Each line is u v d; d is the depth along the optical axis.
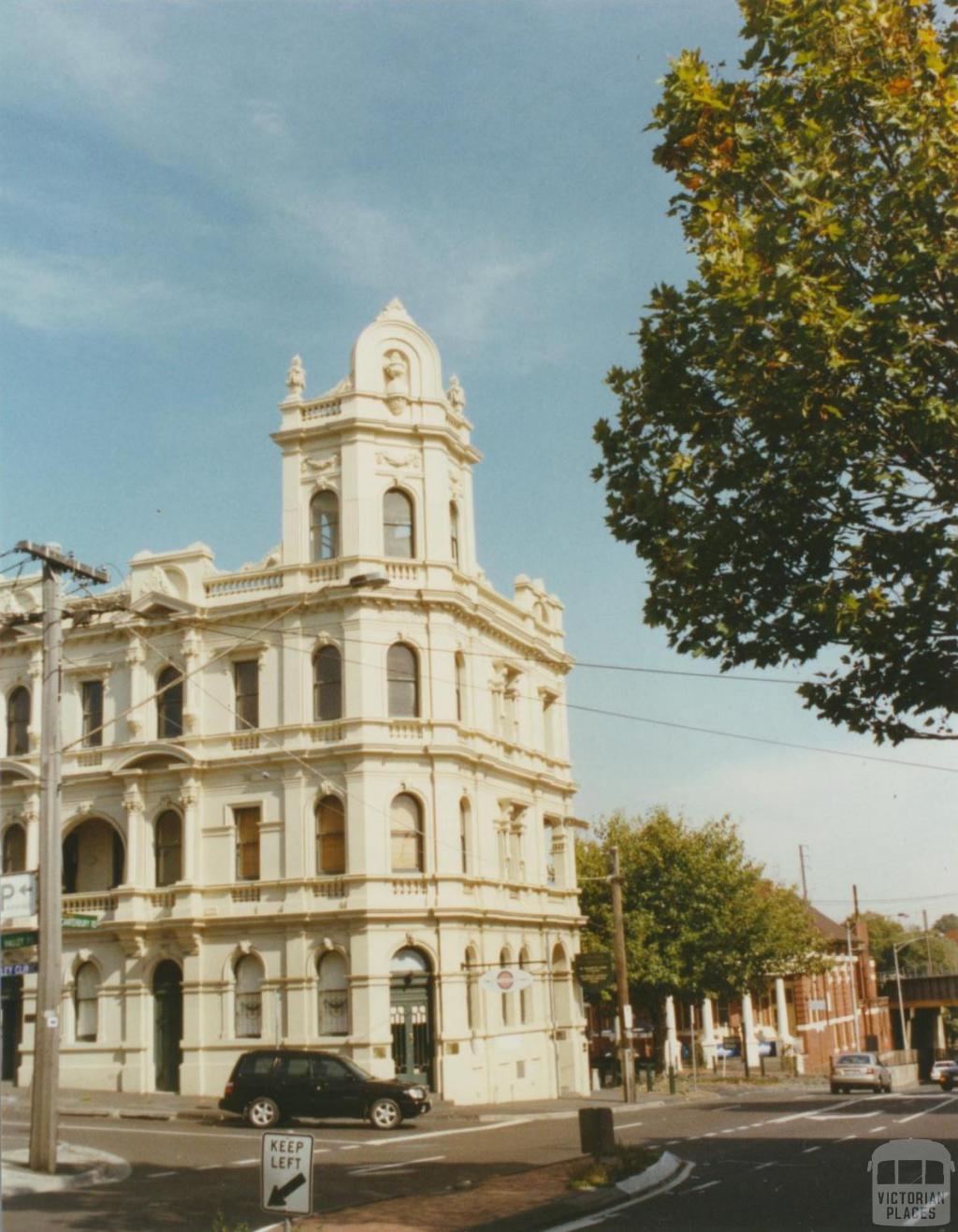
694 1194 17.86
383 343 42.47
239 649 41.56
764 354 14.16
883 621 14.78
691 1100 44.91
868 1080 49.72
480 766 42.66
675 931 56.28
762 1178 19.53
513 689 47.03
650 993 58.66
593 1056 62.50
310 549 41.38
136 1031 40.22
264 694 40.94
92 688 43.62
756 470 15.07
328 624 40.53
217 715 41.53
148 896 41.06
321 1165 23.09
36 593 44.38
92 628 43.16
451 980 38.81
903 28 14.30
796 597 15.22
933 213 13.89
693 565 15.43
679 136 15.50
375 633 40.16
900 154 14.29
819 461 14.47
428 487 41.69
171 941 40.41
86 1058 40.78
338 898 38.84
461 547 43.59
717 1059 70.00
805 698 15.75
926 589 14.41
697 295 14.98
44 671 23.61
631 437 15.91
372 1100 31.33
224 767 40.91
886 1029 102.56
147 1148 26.39
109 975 41.16
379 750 39.19
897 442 14.54
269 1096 31.73
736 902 56.31
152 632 42.66
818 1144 24.91
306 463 41.81
